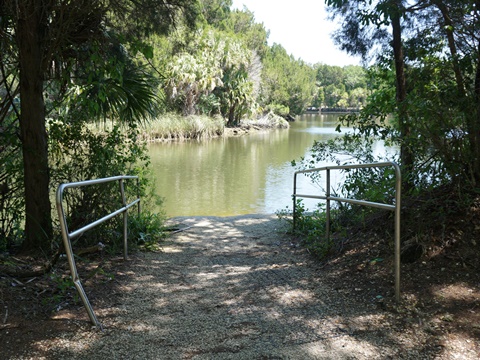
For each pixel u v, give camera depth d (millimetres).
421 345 2395
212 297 3398
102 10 4707
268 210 11078
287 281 3684
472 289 2865
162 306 3195
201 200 12453
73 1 4398
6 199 5184
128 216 5398
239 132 43375
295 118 79125
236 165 20031
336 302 3072
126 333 2707
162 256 4828
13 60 4875
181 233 6418
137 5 4883
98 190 4898
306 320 2828
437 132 3754
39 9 4422
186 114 40312
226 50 46844
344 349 2422
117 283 3670
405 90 5312
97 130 5914
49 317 2859
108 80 5562
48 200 4555
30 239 4457
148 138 31797
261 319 2898
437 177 3891
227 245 5562
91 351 2469
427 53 4719
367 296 3082
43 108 4570
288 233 6137
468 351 2289
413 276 3164
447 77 4000
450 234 3377
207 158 22812
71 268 2801
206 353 2451
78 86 5141
